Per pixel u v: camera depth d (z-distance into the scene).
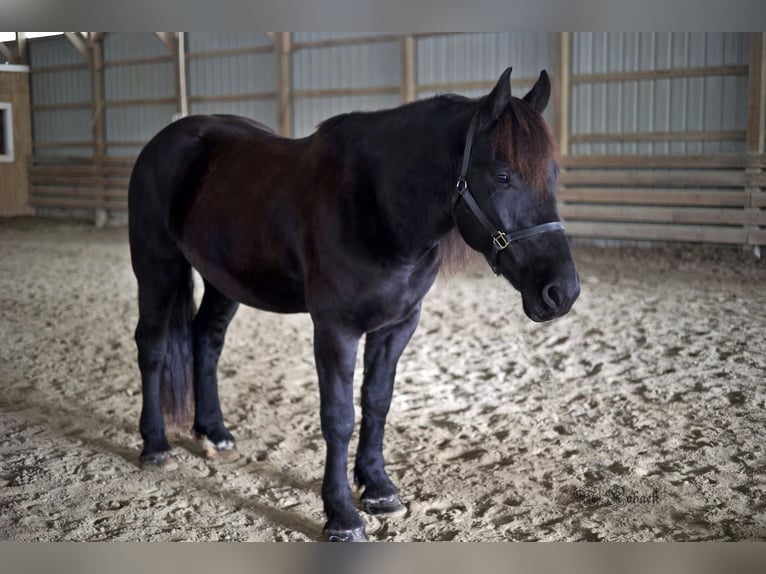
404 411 3.44
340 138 2.25
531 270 1.88
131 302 6.12
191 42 12.35
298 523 2.39
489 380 3.88
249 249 2.41
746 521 2.30
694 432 3.03
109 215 13.26
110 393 3.77
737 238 7.93
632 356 4.21
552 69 9.21
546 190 1.87
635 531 2.26
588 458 2.81
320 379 2.21
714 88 8.21
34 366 4.24
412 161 2.07
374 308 2.16
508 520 2.36
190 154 2.74
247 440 3.12
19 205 14.45
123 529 2.33
